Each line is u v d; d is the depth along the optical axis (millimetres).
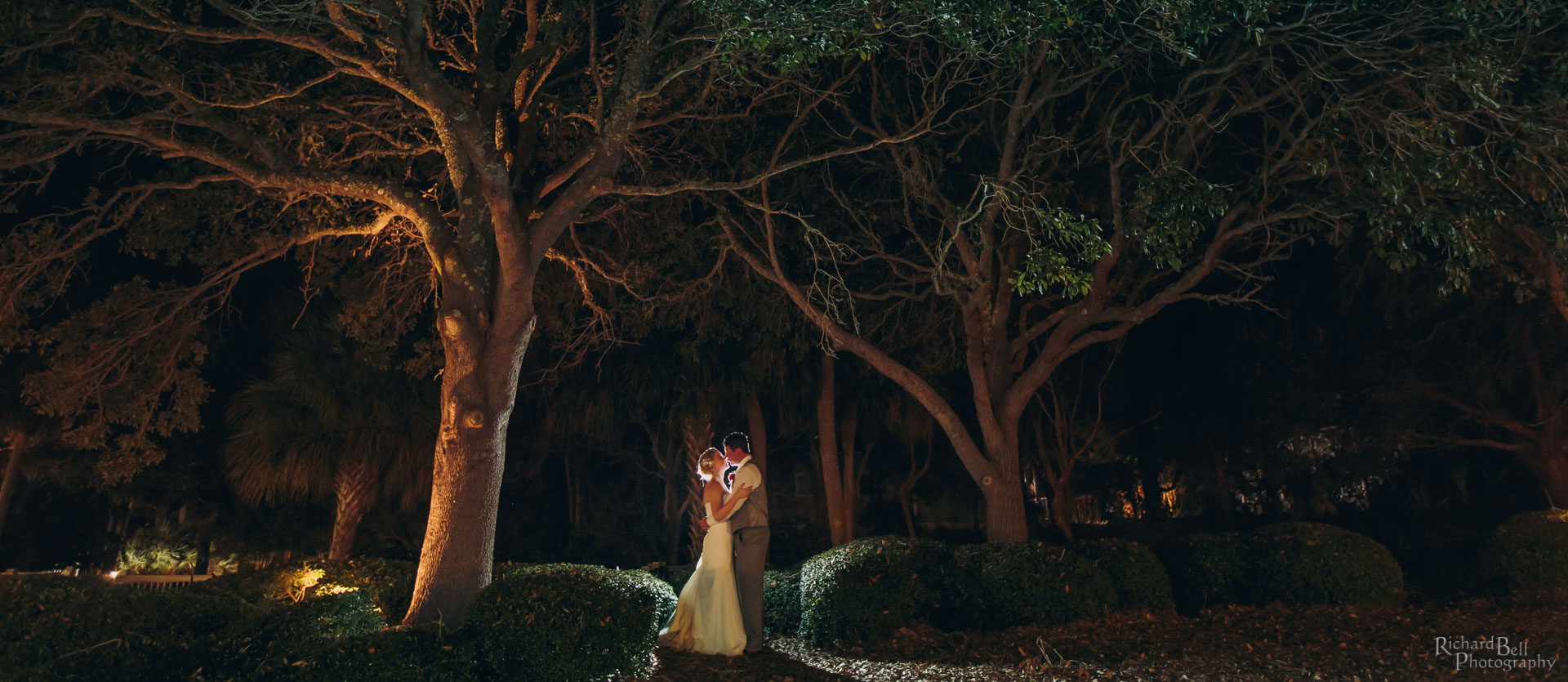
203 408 15227
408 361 11102
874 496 20594
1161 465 19797
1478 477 18609
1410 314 14203
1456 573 12516
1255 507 20359
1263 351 16203
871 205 11672
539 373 14594
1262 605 10039
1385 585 9891
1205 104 10156
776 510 20641
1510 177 8758
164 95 9023
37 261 8344
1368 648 7535
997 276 11594
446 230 7770
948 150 11625
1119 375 17750
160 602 5473
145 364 9430
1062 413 16578
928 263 12195
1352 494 19641
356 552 15703
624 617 6602
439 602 7062
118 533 19312
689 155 11328
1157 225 9000
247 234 10133
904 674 7137
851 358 14891
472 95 9703
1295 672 6746
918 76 10109
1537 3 8094
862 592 8461
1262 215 10367
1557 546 10570
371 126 9828
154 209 9422
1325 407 16172
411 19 7227
